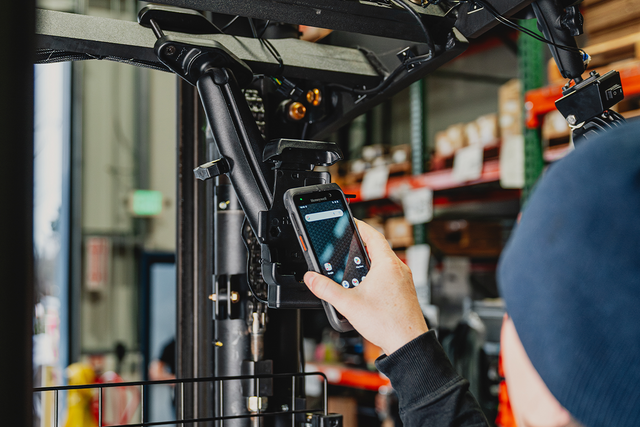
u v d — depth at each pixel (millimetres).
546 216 379
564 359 351
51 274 5164
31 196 370
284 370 1082
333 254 720
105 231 5301
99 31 789
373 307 642
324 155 789
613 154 365
